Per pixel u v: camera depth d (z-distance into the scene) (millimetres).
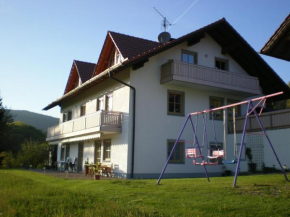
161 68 18641
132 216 6387
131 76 17703
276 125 17438
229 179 11969
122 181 11688
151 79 18312
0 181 13328
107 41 20484
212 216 6262
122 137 17750
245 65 22156
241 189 8750
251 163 18469
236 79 19922
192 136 19250
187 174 18641
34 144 32906
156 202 7648
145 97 17969
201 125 19750
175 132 18672
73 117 25734
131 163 17047
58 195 9180
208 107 20156
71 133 22109
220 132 20422
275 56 10688
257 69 21969
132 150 17156
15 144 45125
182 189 9203
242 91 20078
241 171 19141
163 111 18453
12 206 7898
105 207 7262
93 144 21297
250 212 6438
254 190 8539
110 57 21328
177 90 19109
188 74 18016
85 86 20984
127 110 17562
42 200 8547
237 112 21375
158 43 21594
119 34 20250
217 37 21266
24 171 22484
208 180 11680
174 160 18469
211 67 20234
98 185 10969
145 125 17750
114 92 19297
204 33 19984
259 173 17391
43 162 32312
